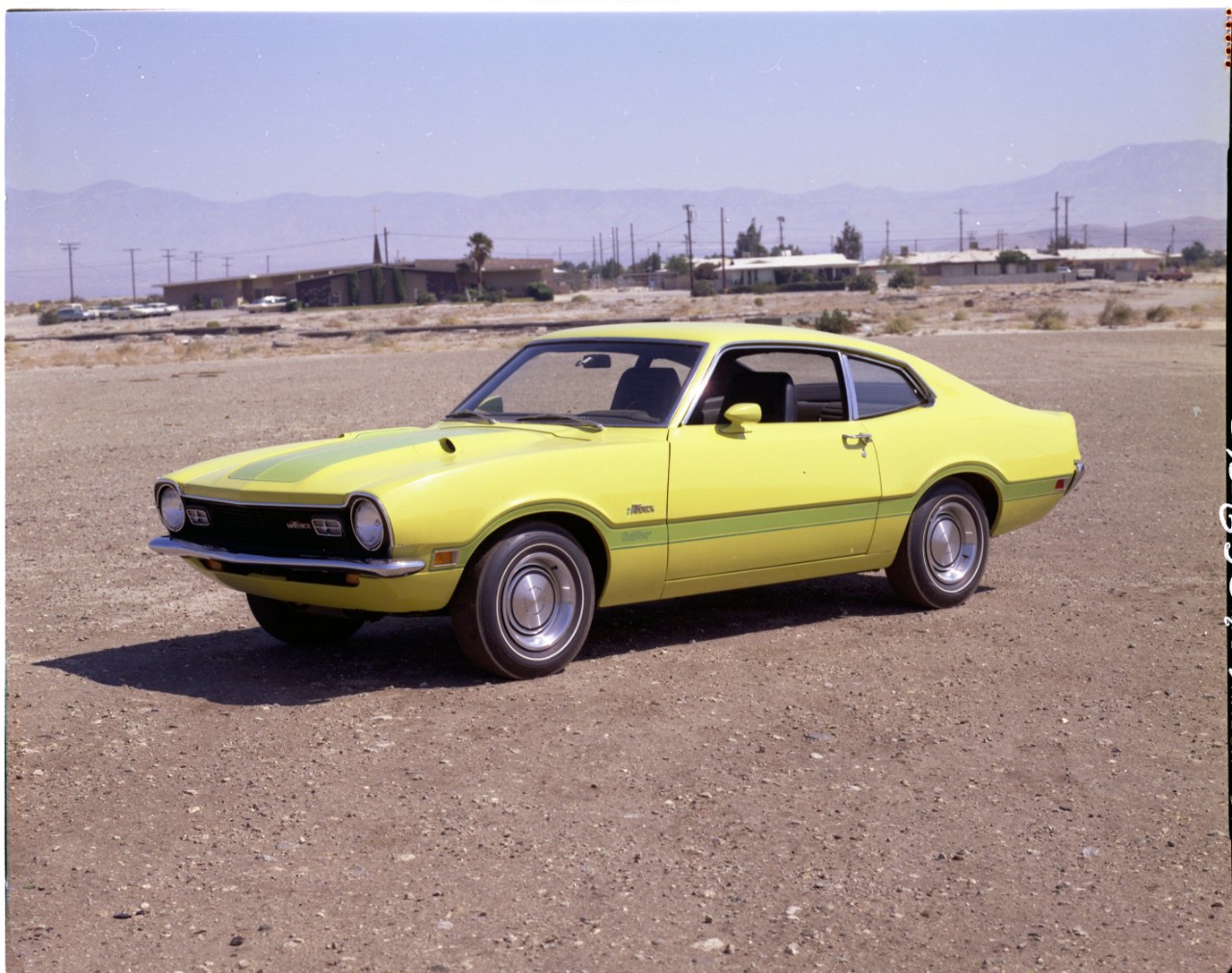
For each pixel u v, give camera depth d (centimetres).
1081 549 872
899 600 716
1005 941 330
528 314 7194
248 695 545
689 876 368
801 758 467
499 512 530
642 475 573
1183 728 503
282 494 531
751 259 13600
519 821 408
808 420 646
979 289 9500
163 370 3328
